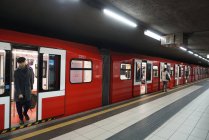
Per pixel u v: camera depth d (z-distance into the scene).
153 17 5.43
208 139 4.12
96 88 6.86
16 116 5.10
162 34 7.93
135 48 11.38
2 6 4.23
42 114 4.85
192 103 8.25
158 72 12.64
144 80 10.66
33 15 4.94
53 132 4.32
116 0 4.18
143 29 6.59
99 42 8.63
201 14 5.02
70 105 5.71
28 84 4.65
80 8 4.54
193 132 4.54
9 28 5.70
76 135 4.20
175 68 16.34
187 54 16.62
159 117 5.81
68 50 5.61
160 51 13.69
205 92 12.28
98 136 4.18
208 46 11.29
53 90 5.14
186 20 5.67
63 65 5.43
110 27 6.33
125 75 8.84
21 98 4.52
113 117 5.68
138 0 4.15
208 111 6.73
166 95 10.55
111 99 7.75
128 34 7.45
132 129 4.68
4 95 4.06
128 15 5.27
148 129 4.70
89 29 6.53
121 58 8.43
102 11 4.67
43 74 4.89
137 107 7.15
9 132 4.17
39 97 4.77
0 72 4.04
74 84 5.84
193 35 7.99
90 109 6.57
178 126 4.98
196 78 26.61
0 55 4.02
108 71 7.59
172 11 4.84
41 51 4.79
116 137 4.15
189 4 4.29
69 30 6.60
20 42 4.32
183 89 13.95
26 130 4.36
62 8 4.52
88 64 6.46
